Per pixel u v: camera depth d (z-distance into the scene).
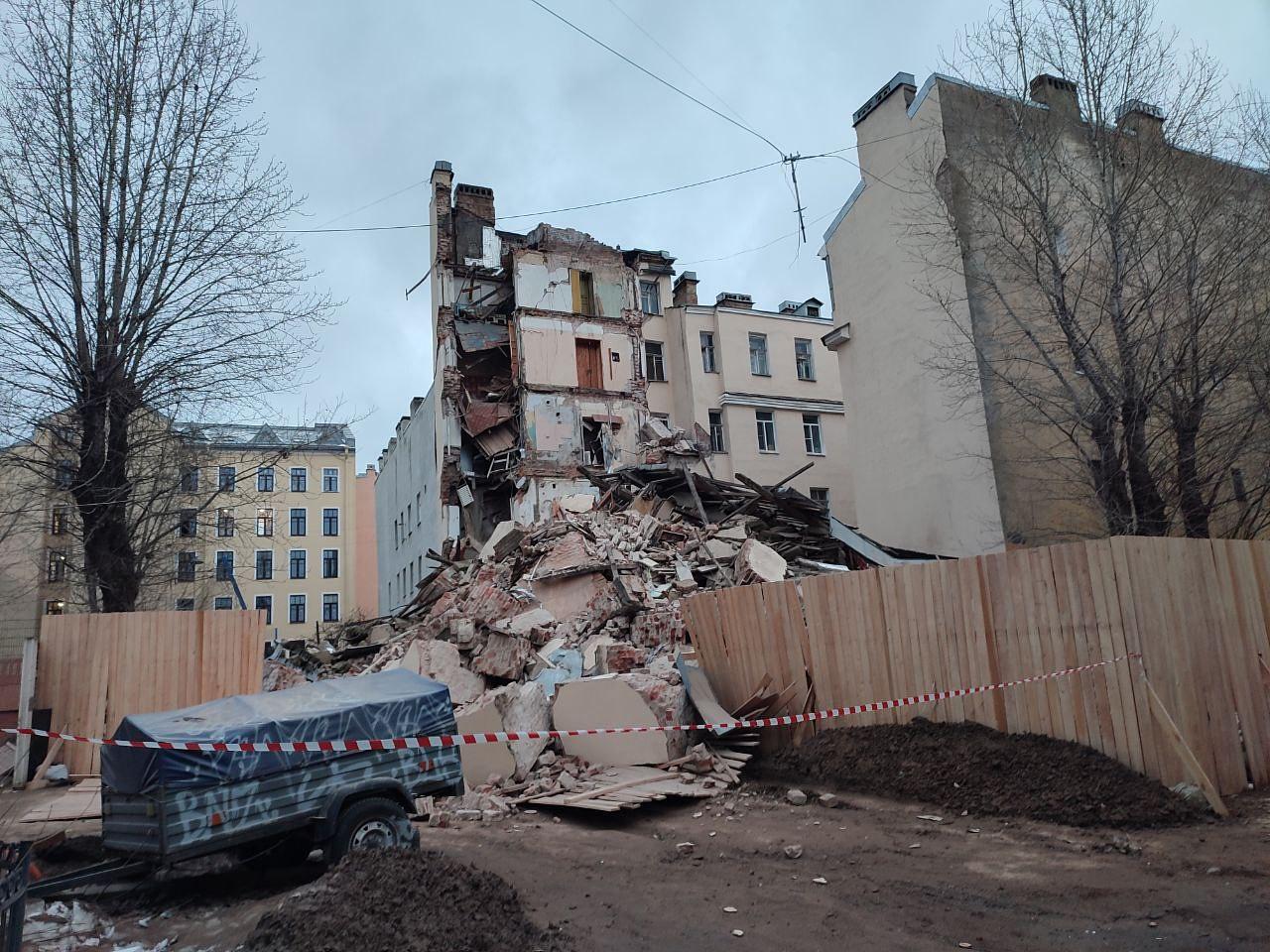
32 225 15.11
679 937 5.61
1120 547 8.27
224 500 19.92
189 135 16.59
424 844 8.41
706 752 10.79
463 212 36.19
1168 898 5.86
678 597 16.86
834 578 10.91
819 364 38.62
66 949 5.59
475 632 14.65
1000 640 9.20
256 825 6.38
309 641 26.75
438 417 34.81
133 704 12.75
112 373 15.26
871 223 24.53
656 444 33.50
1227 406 17.72
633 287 36.62
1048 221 17.25
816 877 6.88
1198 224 16.83
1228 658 8.89
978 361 19.08
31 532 16.92
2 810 9.98
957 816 8.39
